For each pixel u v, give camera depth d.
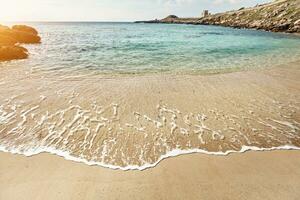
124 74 16.81
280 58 24.34
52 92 12.62
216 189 6.25
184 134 9.00
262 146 8.36
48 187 6.20
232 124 9.84
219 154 7.85
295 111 11.15
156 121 9.88
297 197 5.98
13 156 7.45
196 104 11.68
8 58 21.11
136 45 33.62
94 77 15.79
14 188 6.14
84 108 10.82
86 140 8.44
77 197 5.90
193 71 18.17
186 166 7.21
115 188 6.24
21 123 9.37
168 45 34.16
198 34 61.03
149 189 6.23
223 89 13.91
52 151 7.78
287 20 79.31
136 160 7.47
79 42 36.94
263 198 5.95
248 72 18.08
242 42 40.03
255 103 11.99
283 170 7.03
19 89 12.92
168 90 13.48
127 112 10.59
